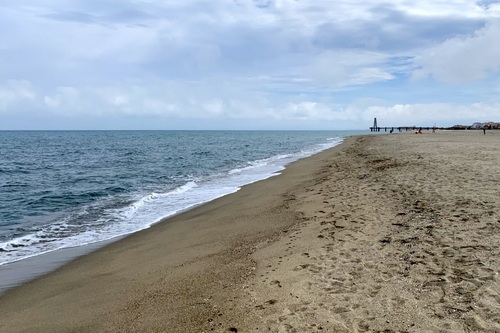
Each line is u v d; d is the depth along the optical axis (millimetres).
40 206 13609
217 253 6973
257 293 4914
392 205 8820
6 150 50469
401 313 4117
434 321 3904
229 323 4215
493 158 17000
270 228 8320
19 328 4656
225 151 46375
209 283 5473
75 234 9602
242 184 17359
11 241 8977
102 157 37594
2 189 17516
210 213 11000
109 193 16203
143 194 15734
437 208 8125
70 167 27922
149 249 7895
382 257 5734
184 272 6109
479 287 4535
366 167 17312
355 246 6324
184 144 67000
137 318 4605
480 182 10633
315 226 7812
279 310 4395
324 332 3865
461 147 26109
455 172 12773
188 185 17828
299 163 25312
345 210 8836
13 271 6945
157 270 6402
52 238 9258
